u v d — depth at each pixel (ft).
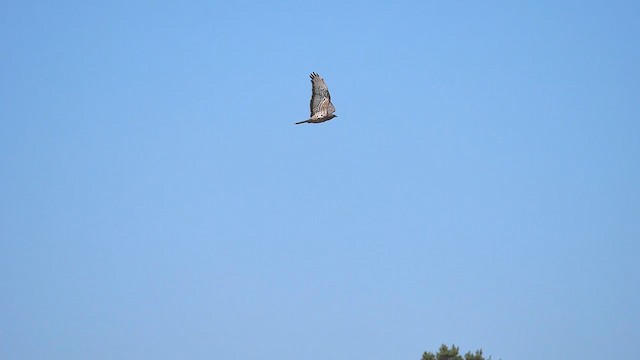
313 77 205.87
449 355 327.06
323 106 203.62
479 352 326.24
